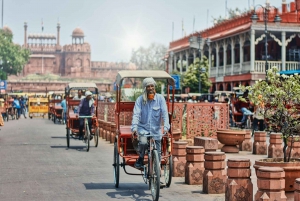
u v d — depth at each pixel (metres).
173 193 10.77
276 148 17.66
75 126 21.66
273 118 11.20
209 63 52.22
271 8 45.50
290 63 42.47
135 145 10.67
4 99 49.53
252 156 18.16
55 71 150.12
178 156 13.03
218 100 36.66
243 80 43.91
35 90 129.75
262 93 10.67
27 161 16.31
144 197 10.40
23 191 11.03
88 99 19.98
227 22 48.84
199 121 21.48
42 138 26.05
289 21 42.88
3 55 110.44
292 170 9.23
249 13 44.00
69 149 20.31
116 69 149.75
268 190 8.27
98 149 20.39
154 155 9.76
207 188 10.67
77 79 136.12
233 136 19.05
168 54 66.56
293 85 10.35
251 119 30.19
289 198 9.26
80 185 11.84
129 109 12.49
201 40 48.31
